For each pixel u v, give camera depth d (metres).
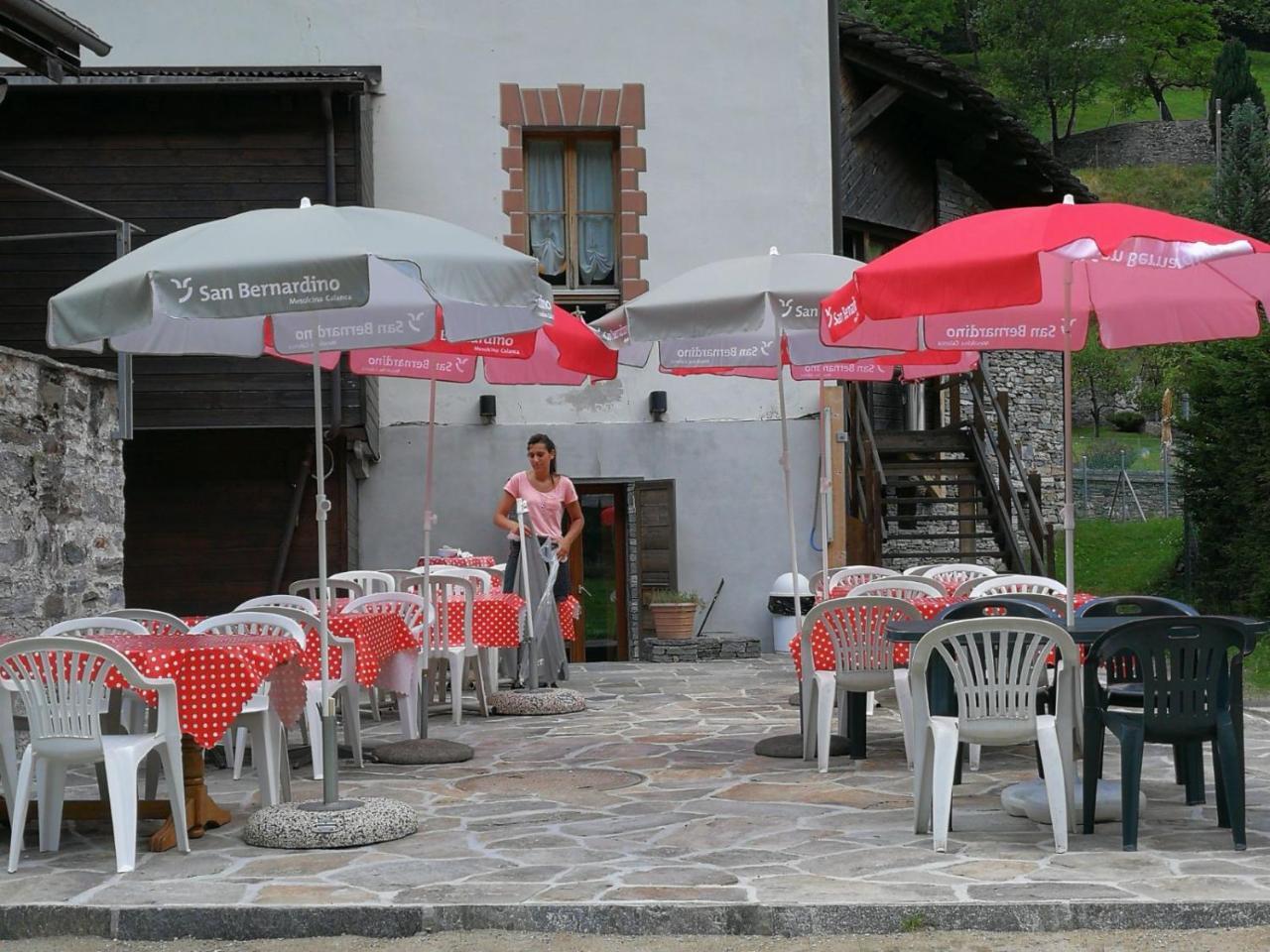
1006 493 16.86
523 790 7.51
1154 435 43.22
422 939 4.99
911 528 19.39
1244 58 65.81
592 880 5.44
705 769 8.08
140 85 13.84
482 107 15.47
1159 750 8.63
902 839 6.10
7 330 14.15
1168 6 76.44
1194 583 17.81
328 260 5.94
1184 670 5.89
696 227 15.70
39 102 14.28
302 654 6.89
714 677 13.21
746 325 7.71
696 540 15.55
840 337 6.90
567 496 11.88
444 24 15.47
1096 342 45.28
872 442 15.91
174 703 6.20
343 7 15.38
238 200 14.36
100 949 5.00
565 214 15.91
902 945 4.77
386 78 15.39
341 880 5.55
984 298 5.88
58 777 6.32
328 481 14.62
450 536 15.19
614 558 15.98
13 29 9.97
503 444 15.28
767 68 15.82
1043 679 7.74
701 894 5.15
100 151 14.30
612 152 15.98
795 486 15.62
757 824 6.48
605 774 7.98
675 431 15.55
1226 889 5.12
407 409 15.20
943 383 19.55
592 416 15.46
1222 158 39.19
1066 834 5.82
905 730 8.00
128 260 6.29
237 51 15.30
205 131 14.40
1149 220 5.99
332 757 6.58
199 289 5.98
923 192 20.27
